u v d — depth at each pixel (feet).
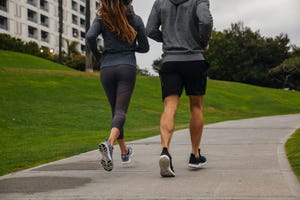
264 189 11.40
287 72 209.67
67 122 53.06
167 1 14.57
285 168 14.39
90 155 20.27
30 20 243.81
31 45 187.52
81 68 178.09
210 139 25.57
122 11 15.23
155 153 20.18
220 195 10.94
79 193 11.85
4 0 225.15
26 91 69.92
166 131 13.89
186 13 14.28
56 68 118.93
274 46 223.92
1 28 220.64
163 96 14.51
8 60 112.06
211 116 71.56
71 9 284.82
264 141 23.30
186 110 75.10
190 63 14.15
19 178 14.44
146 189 12.01
